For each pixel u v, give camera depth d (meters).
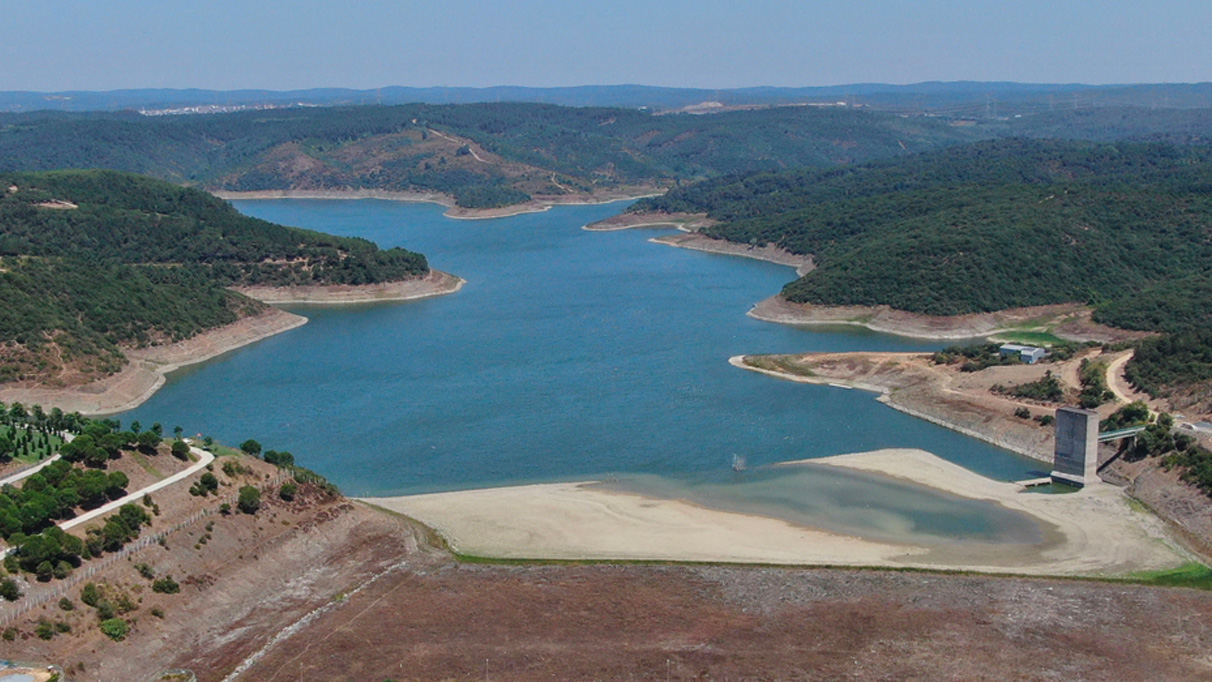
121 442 141.88
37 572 114.38
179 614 118.69
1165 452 162.62
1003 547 142.38
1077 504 156.88
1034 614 122.12
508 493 161.12
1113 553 140.00
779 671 109.69
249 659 111.88
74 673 105.50
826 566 135.50
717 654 112.81
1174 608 123.75
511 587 128.75
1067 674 109.62
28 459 145.75
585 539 143.62
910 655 113.00
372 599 125.56
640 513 153.38
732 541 143.62
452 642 115.25
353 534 143.00
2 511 119.62
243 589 126.50
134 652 111.31
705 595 126.81
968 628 118.88
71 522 125.62
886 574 133.00
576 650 113.56
